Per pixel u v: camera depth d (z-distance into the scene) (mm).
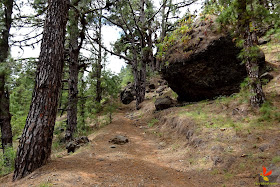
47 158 5082
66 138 10531
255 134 4926
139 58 24406
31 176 4320
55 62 5512
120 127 11305
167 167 5078
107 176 4133
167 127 9055
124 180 3936
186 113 8594
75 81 11266
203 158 4992
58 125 15719
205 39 9188
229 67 8688
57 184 3562
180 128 7742
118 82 16234
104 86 15273
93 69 16188
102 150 6723
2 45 8492
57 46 5652
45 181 3768
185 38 9953
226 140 5270
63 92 16375
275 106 5816
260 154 4094
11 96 15211
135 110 16547
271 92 6801
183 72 9984
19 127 14500
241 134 5199
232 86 8844
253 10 5758
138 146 7512
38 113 5066
